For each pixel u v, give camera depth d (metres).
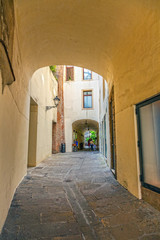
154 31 2.82
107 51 4.70
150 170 3.08
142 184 3.29
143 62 3.21
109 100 6.40
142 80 3.26
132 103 3.64
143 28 3.12
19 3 2.68
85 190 3.98
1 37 1.69
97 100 16.92
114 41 4.12
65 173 5.95
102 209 2.90
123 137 4.15
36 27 3.70
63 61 5.82
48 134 11.25
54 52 5.15
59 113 15.66
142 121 3.35
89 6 3.31
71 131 16.58
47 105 10.69
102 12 3.45
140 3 2.82
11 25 2.31
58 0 3.10
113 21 3.58
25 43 3.84
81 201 3.29
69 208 2.96
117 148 4.68
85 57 5.56
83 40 4.57
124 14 3.26
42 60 5.44
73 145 16.34
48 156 11.31
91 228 2.30
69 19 3.71
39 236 2.09
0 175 2.06
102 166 7.30
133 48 3.57
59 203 3.18
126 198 3.37
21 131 4.36
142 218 2.56
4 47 1.73
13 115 3.02
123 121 4.15
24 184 4.34
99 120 14.97
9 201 2.83
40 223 2.41
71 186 4.34
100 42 4.49
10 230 2.20
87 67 6.42
